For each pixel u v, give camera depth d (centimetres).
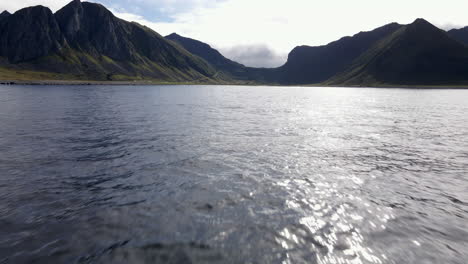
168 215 972
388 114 4650
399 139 2430
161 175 1380
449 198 1157
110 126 2848
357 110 5381
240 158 1720
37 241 802
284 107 5922
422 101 8662
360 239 841
